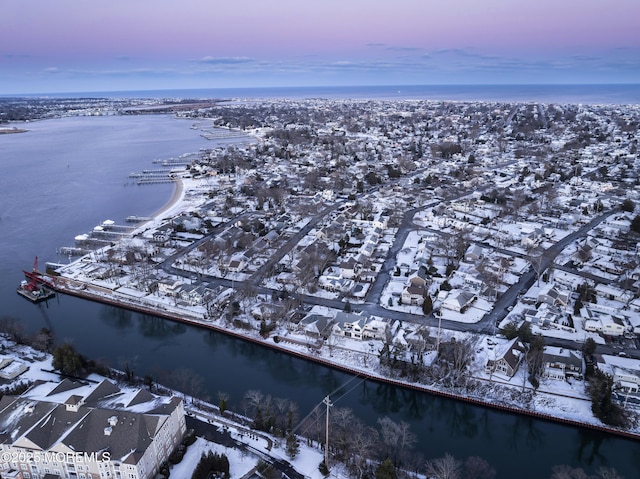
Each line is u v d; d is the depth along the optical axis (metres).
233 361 126.44
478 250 182.62
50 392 91.44
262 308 142.00
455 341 119.19
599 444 98.19
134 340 136.88
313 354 125.12
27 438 79.00
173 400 89.75
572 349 121.94
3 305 157.62
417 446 96.50
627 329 129.38
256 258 185.25
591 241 189.62
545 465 91.88
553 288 149.50
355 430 93.88
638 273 158.75
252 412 102.69
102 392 92.25
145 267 174.88
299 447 91.19
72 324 145.75
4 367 115.25
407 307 145.62
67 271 179.38
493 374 113.00
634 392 104.81
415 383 112.69
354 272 165.88
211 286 161.38
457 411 108.69
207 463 81.94
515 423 104.31
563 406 103.56
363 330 129.50
